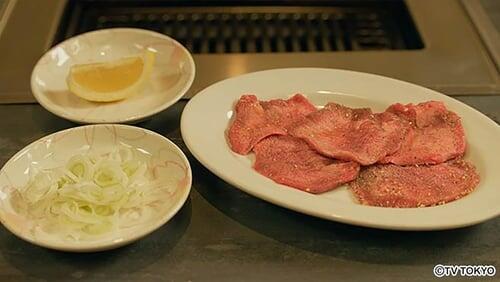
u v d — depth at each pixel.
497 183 0.51
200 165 0.55
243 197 0.53
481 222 0.48
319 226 0.51
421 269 0.48
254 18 0.77
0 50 0.67
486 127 0.55
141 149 0.54
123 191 0.50
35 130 0.59
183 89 0.59
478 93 0.62
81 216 0.48
